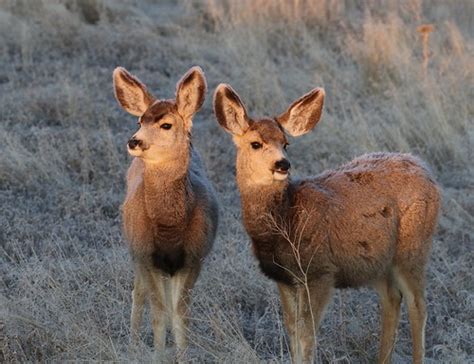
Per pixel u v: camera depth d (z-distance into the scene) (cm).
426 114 1867
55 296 1132
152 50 2452
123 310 1188
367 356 1142
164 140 1067
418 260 1110
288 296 1062
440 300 1263
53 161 1681
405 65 2142
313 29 2619
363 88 2153
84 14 2761
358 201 1065
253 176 1029
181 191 1091
